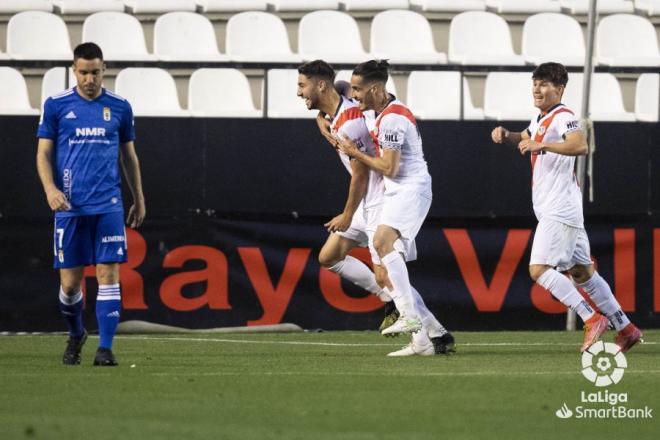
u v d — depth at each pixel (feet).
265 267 131.23
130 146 93.56
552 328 132.98
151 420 62.23
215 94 161.79
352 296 131.95
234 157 130.93
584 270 104.88
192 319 130.21
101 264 90.74
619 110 164.96
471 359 97.45
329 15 175.83
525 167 132.87
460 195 132.36
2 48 175.63
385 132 96.48
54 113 89.61
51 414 64.34
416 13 177.58
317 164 131.64
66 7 176.96
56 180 90.63
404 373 85.10
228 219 130.93
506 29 177.68
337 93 101.50
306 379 80.69
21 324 128.77
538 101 100.94
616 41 180.55
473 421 62.85
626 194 133.28
